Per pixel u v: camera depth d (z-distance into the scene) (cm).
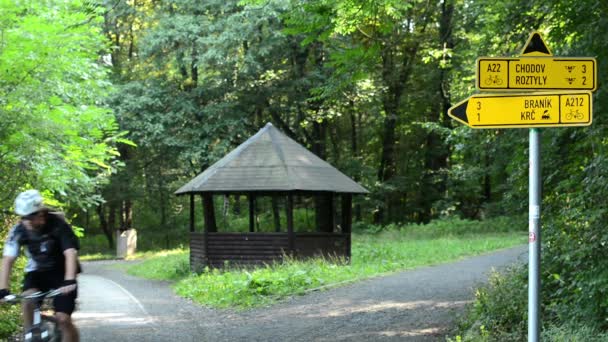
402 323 1115
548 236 854
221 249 2298
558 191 891
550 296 886
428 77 3856
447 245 2672
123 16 3494
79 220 5341
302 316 1256
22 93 1138
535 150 502
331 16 970
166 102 3572
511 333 877
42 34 1138
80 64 1332
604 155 795
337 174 2348
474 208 4431
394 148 4572
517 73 514
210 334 1111
